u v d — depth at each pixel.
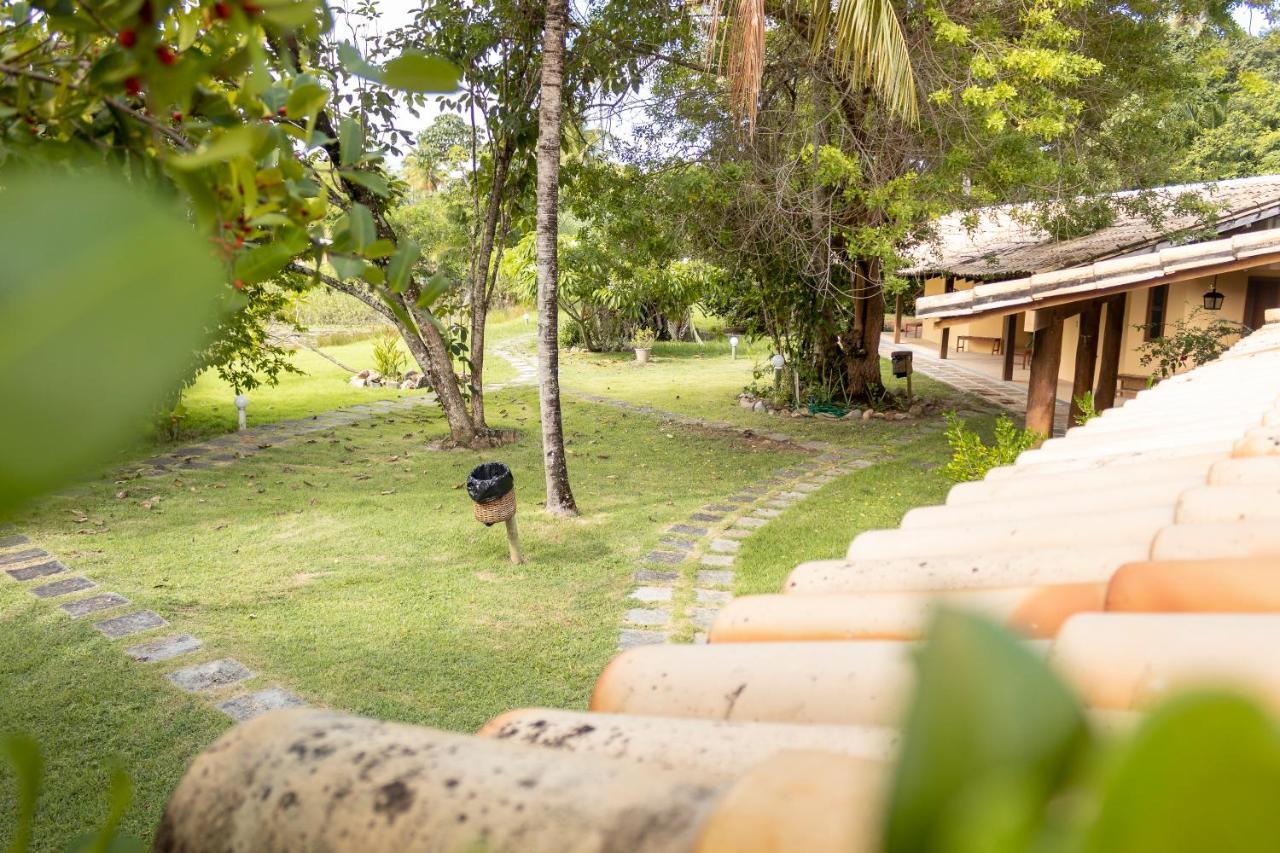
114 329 0.13
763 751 1.12
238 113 0.85
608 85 10.99
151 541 8.02
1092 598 1.50
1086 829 0.12
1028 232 16.27
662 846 0.66
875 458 12.00
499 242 12.53
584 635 6.16
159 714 4.95
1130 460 3.17
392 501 9.59
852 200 10.73
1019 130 9.26
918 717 0.14
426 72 0.57
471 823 0.74
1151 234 12.14
